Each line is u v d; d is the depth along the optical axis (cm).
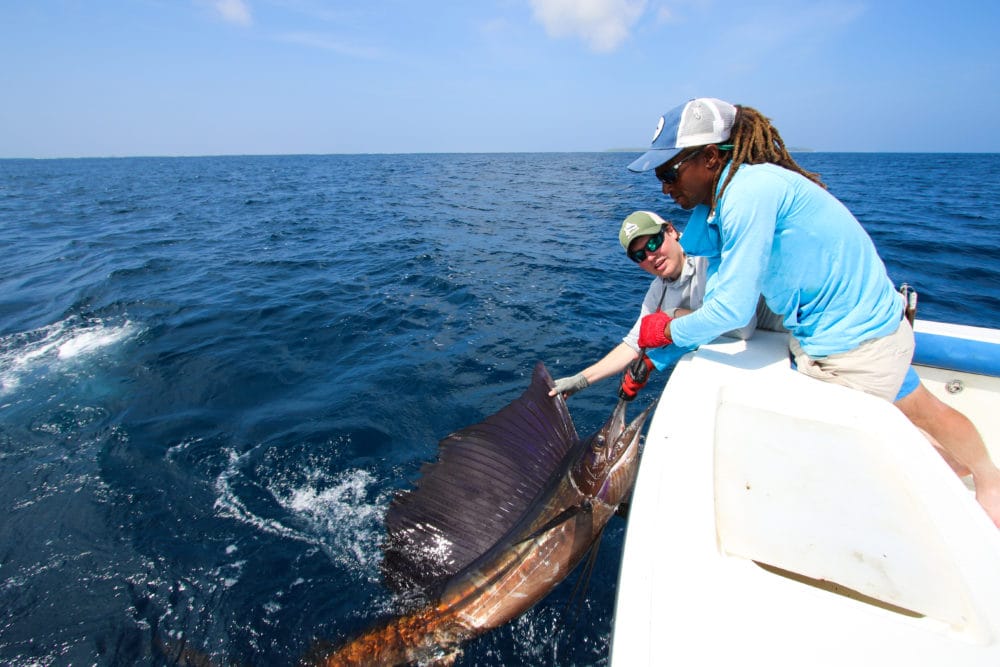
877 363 155
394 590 217
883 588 95
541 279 736
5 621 231
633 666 83
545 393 217
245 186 2888
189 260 905
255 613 232
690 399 148
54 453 342
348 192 2388
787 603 90
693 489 116
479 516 207
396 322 562
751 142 147
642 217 211
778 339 191
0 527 280
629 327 537
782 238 149
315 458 332
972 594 91
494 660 206
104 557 262
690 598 92
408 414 378
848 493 116
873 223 1137
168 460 333
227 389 423
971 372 208
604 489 188
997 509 172
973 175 3222
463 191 2339
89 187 2977
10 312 644
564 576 194
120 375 450
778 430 137
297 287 715
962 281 658
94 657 217
